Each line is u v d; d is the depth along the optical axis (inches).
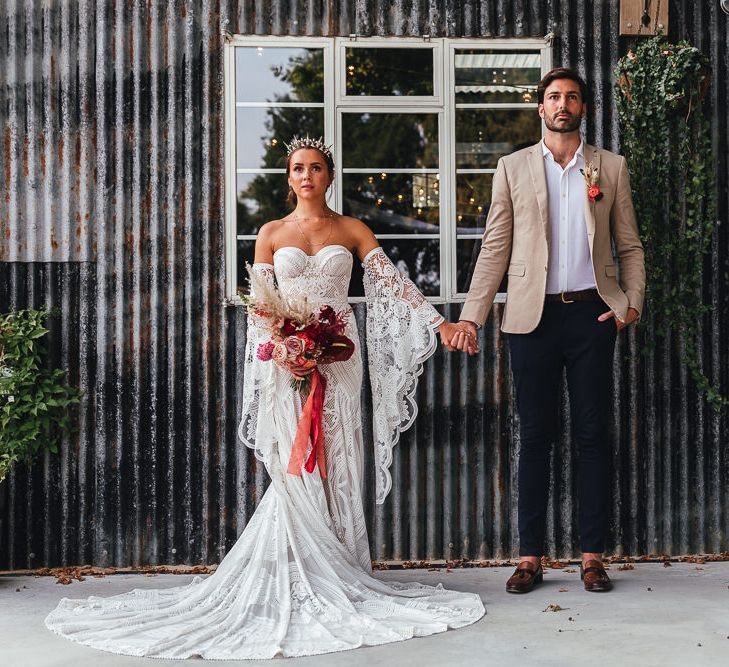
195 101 175.6
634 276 158.4
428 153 180.5
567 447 179.9
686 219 179.2
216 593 142.4
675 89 172.4
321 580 142.8
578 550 179.2
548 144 159.0
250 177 177.5
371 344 156.3
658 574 166.9
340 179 179.0
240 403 176.2
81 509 175.2
